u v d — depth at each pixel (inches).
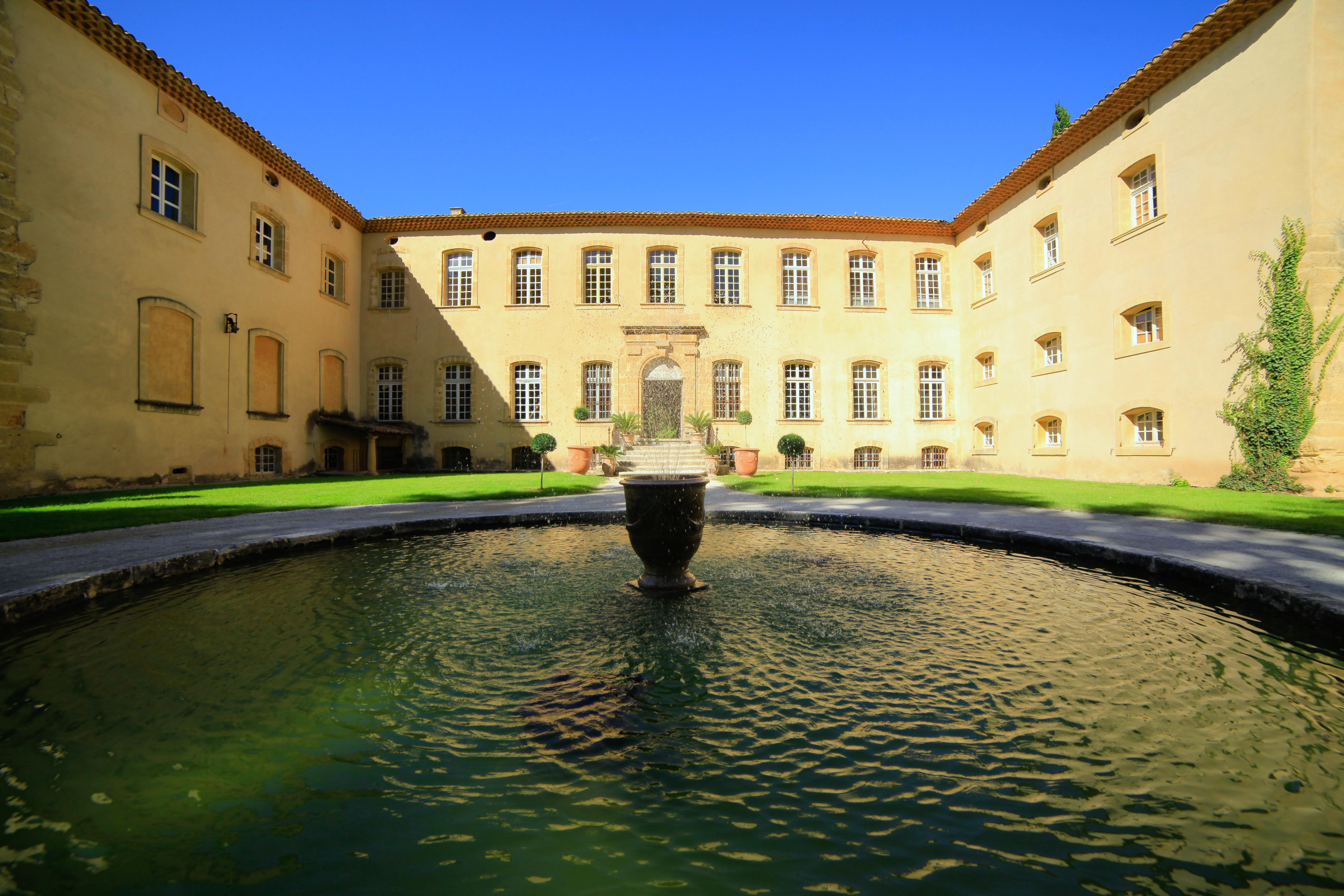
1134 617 175.9
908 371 873.5
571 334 854.5
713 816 84.7
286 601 194.5
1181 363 517.7
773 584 219.3
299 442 714.2
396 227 853.2
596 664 141.9
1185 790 90.2
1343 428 427.8
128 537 269.1
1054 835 80.0
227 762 98.5
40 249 434.6
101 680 131.2
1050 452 679.1
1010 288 755.4
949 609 186.5
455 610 186.2
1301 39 430.9
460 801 88.0
